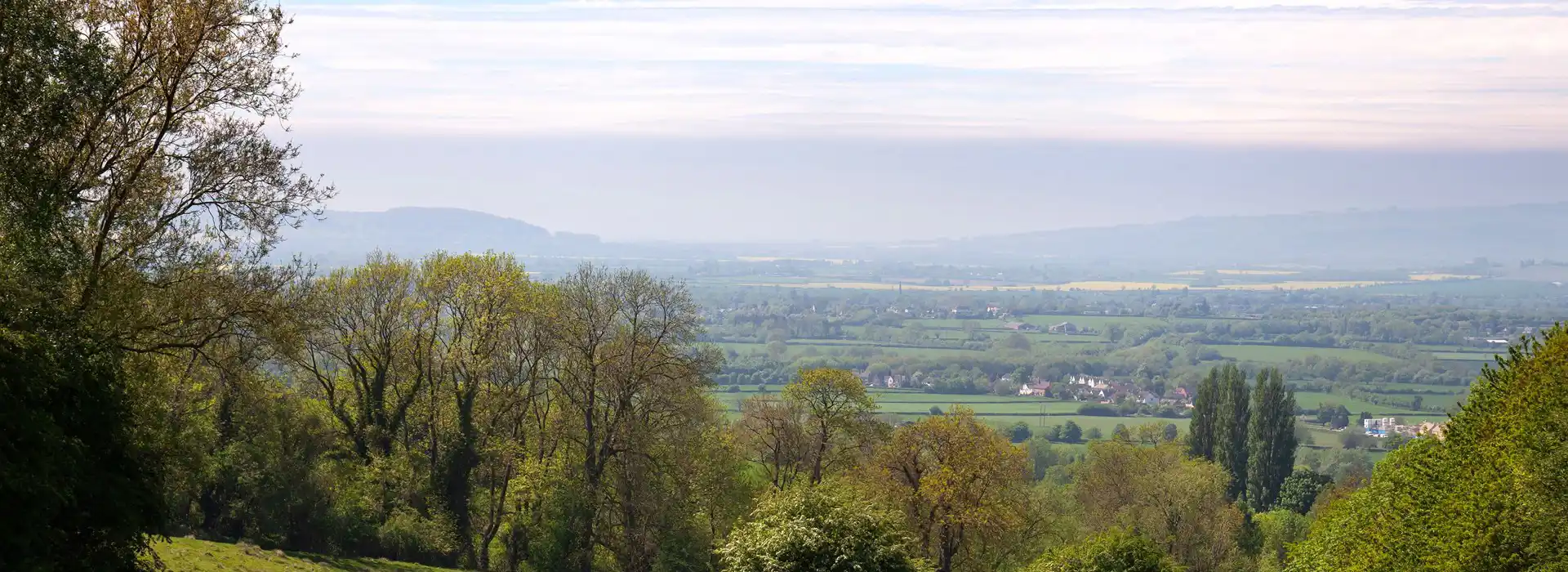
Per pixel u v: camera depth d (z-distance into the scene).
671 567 52.16
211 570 34.53
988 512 55.50
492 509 53.66
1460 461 38.50
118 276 25.95
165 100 27.41
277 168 29.45
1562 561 30.80
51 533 21.81
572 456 54.03
